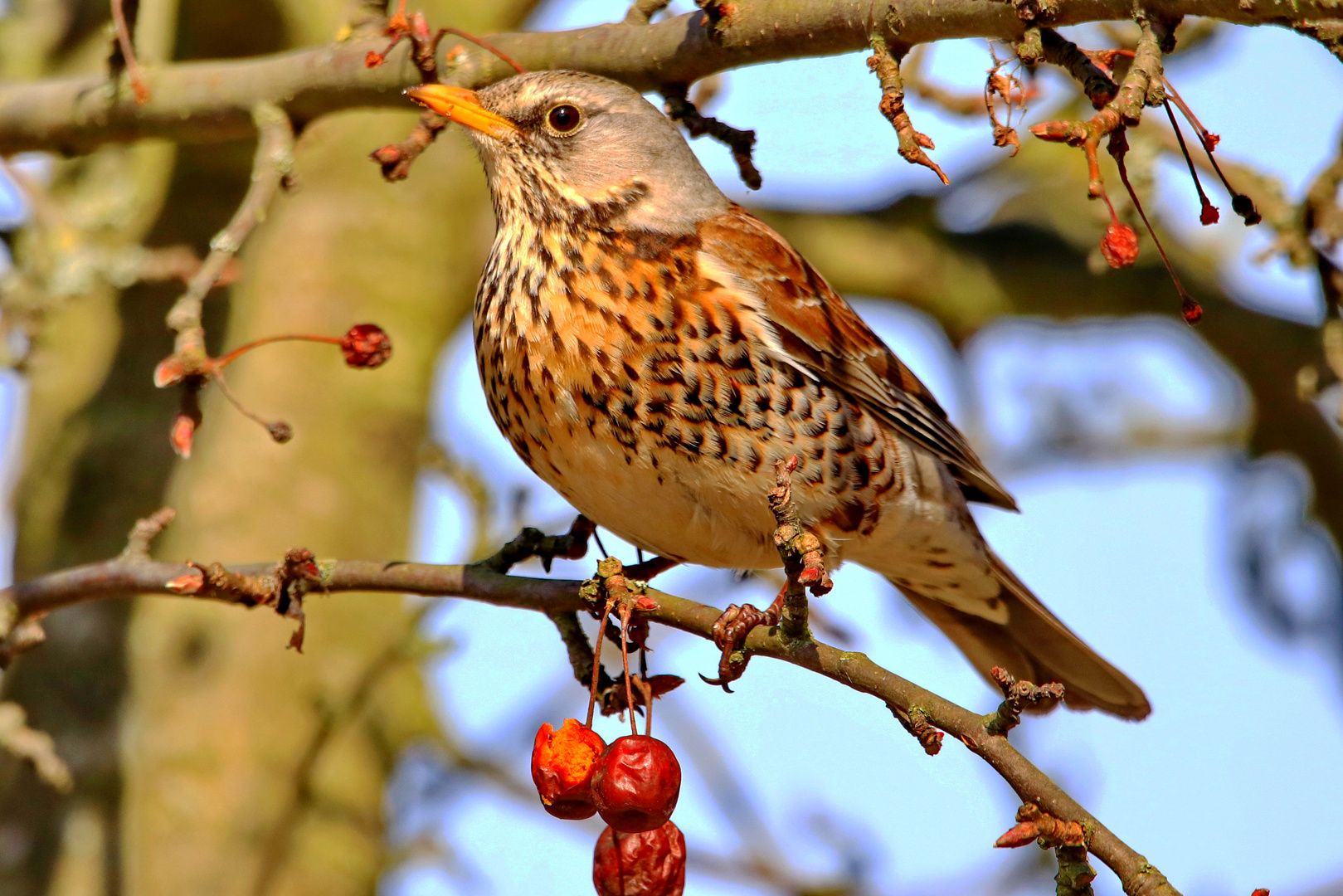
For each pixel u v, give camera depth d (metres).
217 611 13.07
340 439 13.38
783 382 8.45
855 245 16.27
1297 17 5.96
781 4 7.46
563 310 8.20
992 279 16.17
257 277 13.91
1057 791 5.80
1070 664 10.28
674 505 8.43
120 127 9.16
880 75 6.48
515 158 8.48
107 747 12.80
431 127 8.38
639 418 8.19
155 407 13.59
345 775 12.95
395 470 13.61
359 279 13.88
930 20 6.88
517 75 8.67
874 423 8.93
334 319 13.69
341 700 11.13
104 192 13.32
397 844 13.38
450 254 14.43
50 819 12.59
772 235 8.98
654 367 8.16
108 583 7.55
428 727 13.77
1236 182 9.88
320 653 13.04
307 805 11.35
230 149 13.79
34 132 9.40
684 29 7.88
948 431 9.64
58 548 13.14
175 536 13.04
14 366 11.73
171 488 13.25
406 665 13.27
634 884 6.43
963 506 9.70
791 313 8.62
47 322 12.42
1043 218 16.67
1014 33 6.63
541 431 8.38
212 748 12.60
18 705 12.98
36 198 9.64
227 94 8.73
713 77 9.32
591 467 8.34
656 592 6.82
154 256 11.73
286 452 13.20
